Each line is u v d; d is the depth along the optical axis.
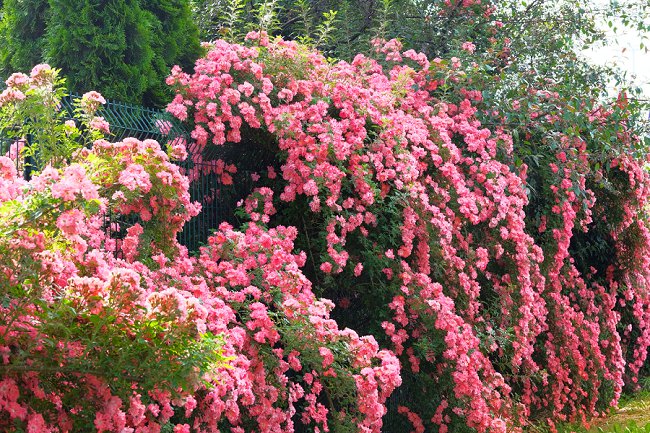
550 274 9.44
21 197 3.64
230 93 6.54
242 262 6.04
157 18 7.71
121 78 7.27
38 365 3.49
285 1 11.97
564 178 9.48
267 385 5.58
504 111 9.15
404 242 7.14
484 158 8.41
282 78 7.19
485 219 8.48
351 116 7.21
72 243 3.73
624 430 8.55
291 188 6.80
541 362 9.51
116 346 3.57
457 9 11.76
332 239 6.64
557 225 9.50
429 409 7.27
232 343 4.96
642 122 10.77
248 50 7.01
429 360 7.07
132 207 5.02
